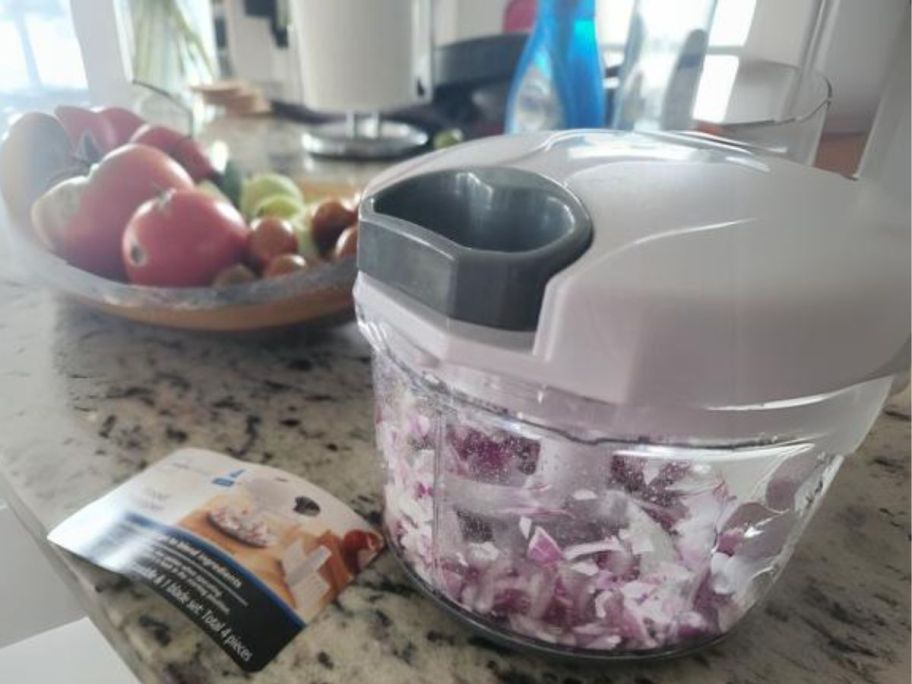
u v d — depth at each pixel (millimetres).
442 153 336
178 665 318
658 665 328
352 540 379
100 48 906
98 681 652
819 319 232
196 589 342
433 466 314
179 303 514
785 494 296
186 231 512
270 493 403
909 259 253
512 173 292
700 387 234
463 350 252
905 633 349
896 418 505
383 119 1042
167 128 666
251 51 1116
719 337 227
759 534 305
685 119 534
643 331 227
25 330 583
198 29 981
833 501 431
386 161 929
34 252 570
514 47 930
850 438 284
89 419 477
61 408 488
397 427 330
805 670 329
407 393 311
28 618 668
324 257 566
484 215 300
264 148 971
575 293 229
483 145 333
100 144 649
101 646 663
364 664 324
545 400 256
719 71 517
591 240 243
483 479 299
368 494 417
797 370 236
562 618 310
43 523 391
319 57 919
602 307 228
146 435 464
